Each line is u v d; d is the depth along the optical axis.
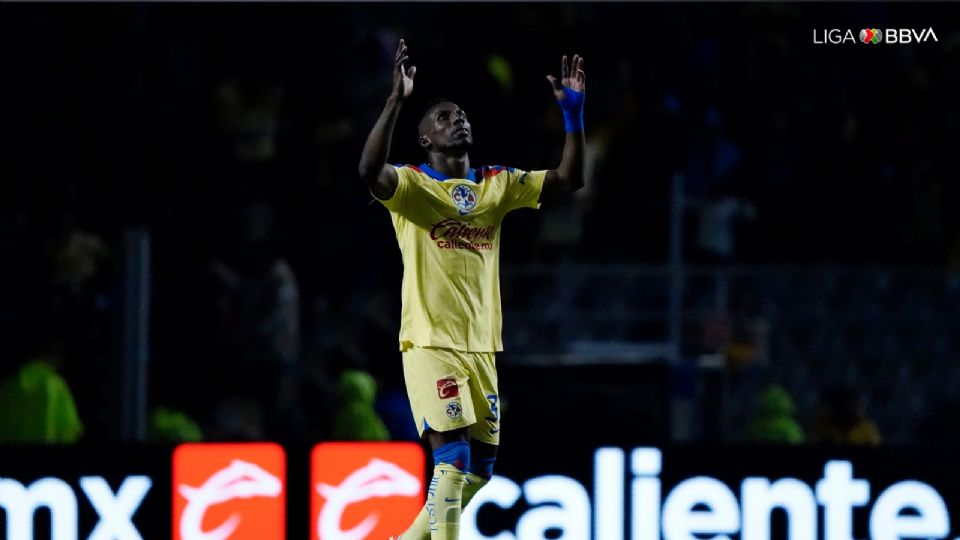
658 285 42.22
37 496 29.19
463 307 23.27
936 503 30.27
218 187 47.56
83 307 41.59
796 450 30.16
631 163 47.47
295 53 50.12
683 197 45.88
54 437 36.00
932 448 30.27
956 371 42.53
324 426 40.19
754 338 41.78
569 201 46.03
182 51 49.06
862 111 51.69
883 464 30.22
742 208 47.25
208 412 41.16
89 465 29.30
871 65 52.53
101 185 46.78
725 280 42.31
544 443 29.92
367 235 47.94
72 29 47.66
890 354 42.44
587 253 46.03
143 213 46.69
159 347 41.53
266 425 40.03
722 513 30.05
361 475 29.36
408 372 23.47
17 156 46.16
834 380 42.25
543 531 29.80
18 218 44.97
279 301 41.88
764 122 50.84
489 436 24.08
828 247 49.09
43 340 36.66
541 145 46.81
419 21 54.25
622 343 42.00
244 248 44.62
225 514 29.23
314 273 47.28
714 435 40.22
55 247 43.41
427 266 23.25
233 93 48.38
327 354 43.47
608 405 39.06
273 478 29.30
